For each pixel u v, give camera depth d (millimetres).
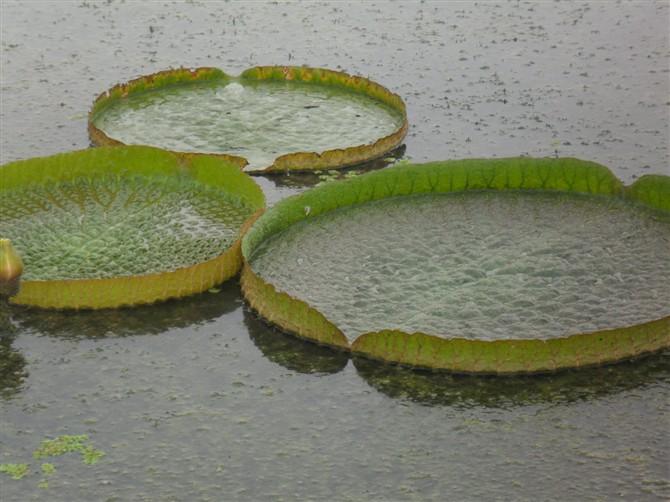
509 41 18688
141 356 9914
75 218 11930
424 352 9555
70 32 19250
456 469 8422
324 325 9867
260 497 8102
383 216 11977
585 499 8086
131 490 8203
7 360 9836
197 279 10773
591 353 9586
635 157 14047
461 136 14789
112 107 15375
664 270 10781
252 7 20938
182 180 12695
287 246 11344
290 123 14969
